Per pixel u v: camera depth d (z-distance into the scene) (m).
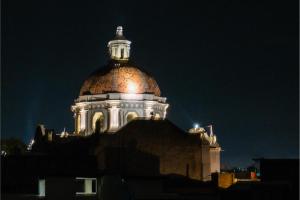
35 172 72.44
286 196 61.38
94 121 114.56
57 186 63.50
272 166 65.81
